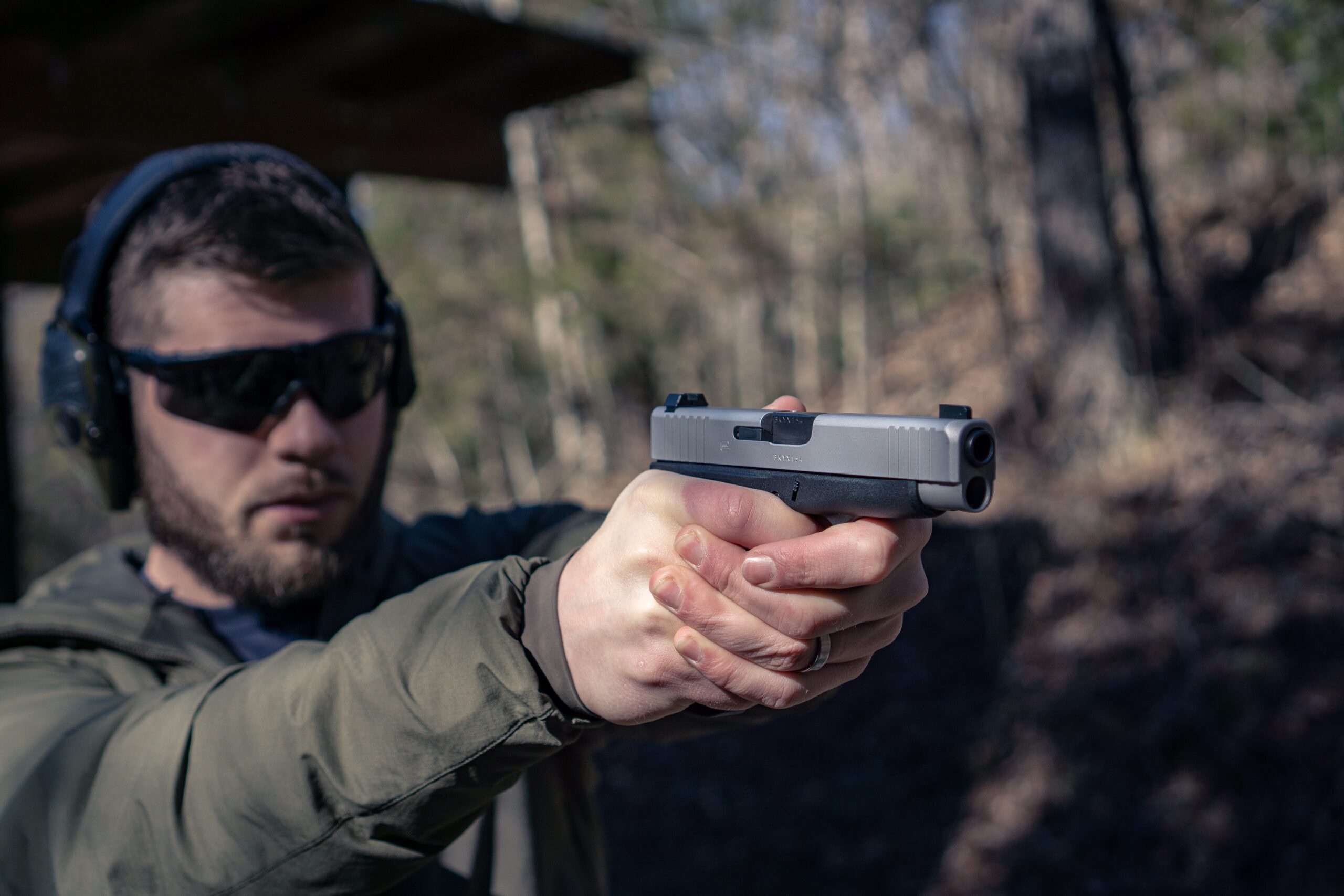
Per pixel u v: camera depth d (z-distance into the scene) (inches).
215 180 48.7
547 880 54.4
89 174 135.7
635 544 30.6
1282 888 145.9
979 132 375.2
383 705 31.7
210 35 118.1
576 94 155.2
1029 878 170.6
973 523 253.6
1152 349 256.8
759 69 455.5
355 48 125.1
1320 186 293.7
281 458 47.3
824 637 30.7
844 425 31.5
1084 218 252.5
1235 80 361.4
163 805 33.0
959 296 422.9
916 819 195.2
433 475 708.0
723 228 467.8
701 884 201.2
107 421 50.2
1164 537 209.5
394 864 33.3
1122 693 188.1
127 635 46.8
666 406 38.4
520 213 552.4
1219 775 166.2
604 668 31.1
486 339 590.2
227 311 47.1
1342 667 166.1
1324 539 190.5
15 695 41.4
